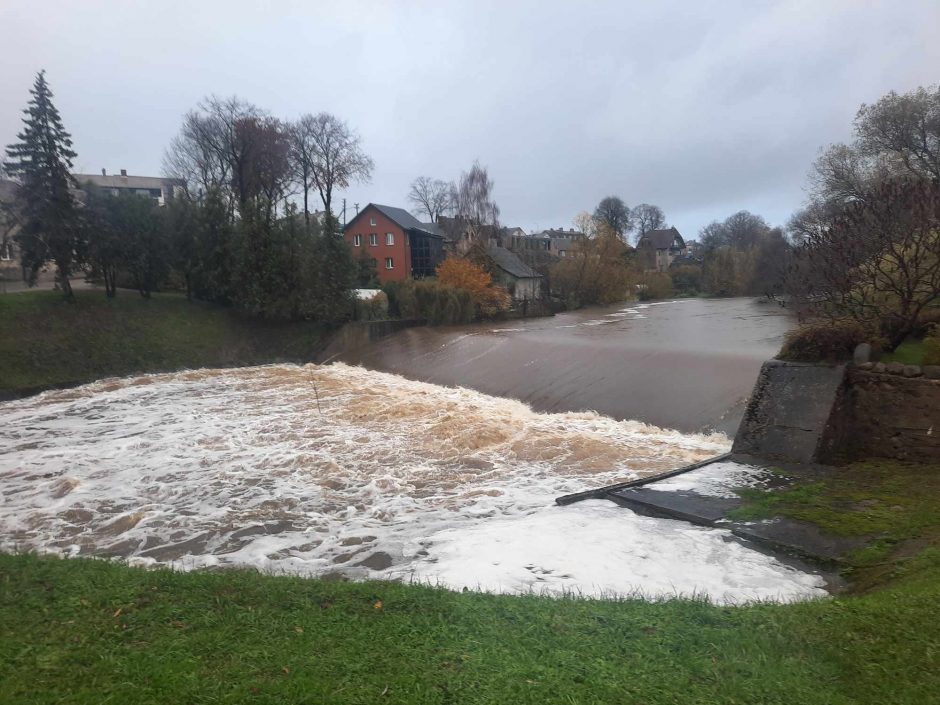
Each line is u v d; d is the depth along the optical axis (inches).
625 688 131.1
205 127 1839.3
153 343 1101.7
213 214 1289.4
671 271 3004.4
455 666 140.4
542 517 314.5
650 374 655.8
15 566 216.8
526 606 185.3
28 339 992.2
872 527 258.4
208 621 165.5
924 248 386.3
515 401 666.8
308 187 2095.2
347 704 121.2
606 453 463.5
